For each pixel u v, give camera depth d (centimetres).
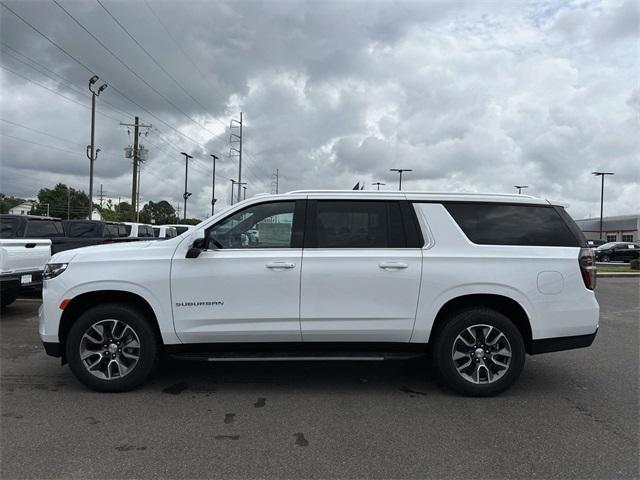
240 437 392
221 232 502
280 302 487
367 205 511
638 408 468
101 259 493
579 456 365
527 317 495
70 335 488
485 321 488
